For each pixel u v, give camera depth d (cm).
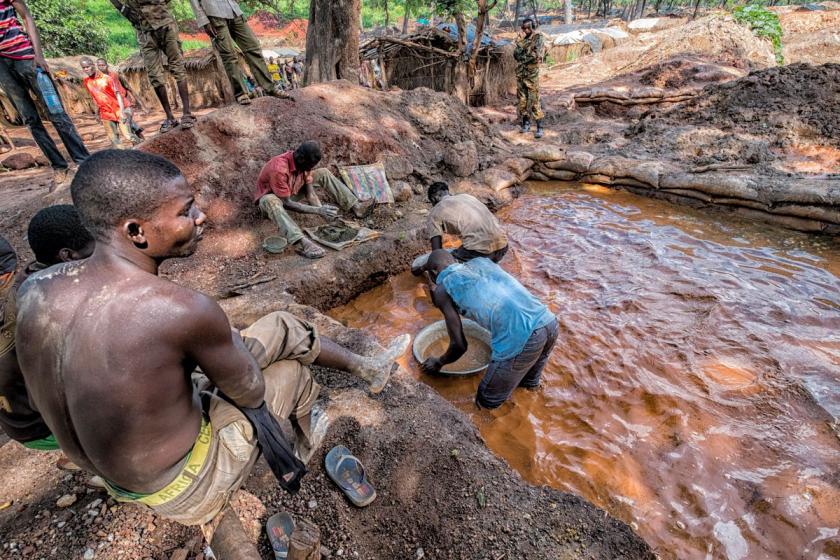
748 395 312
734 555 226
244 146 512
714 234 545
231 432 137
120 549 189
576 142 862
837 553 223
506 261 504
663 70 1209
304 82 785
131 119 864
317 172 512
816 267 463
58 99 489
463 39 1001
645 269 471
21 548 190
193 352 115
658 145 743
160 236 113
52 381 109
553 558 190
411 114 685
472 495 215
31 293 112
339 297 446
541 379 342
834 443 276
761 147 657
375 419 252
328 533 199
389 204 561
